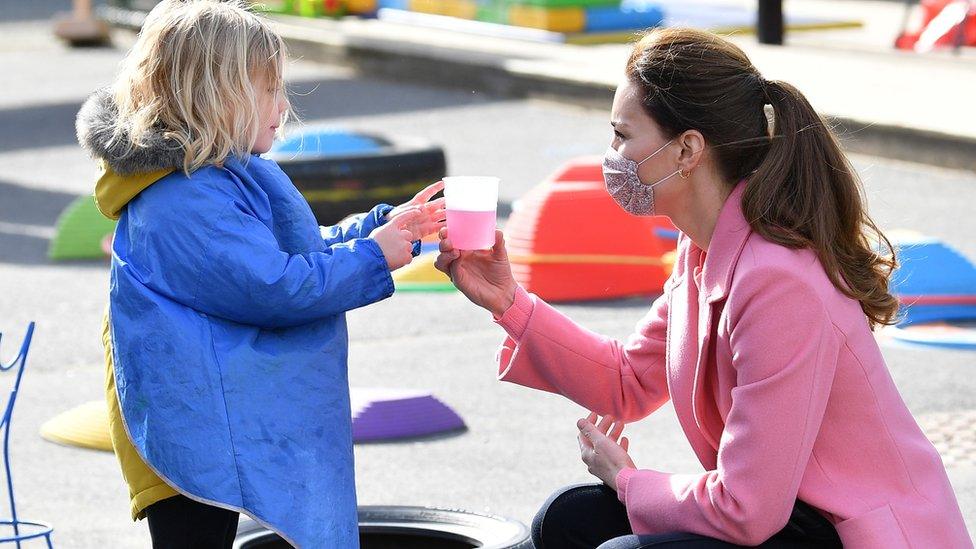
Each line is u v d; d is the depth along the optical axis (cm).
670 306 636
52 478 1004
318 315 627
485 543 772
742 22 3669
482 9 3778
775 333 566
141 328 618
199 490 607
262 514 609
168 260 618
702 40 605
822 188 586
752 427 567
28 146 2641
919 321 1380
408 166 1862
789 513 573
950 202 1959
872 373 582
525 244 1546
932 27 3300
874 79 2753
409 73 3331
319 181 1820
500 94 3089
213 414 611
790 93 599
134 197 637
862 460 583
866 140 2295
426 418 1107
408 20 3991
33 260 1758
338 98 3103
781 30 3300
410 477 1005
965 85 2667
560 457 1048
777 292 570
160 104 622
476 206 652
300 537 613
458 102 3022
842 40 3469
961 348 1306
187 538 650
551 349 689
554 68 2995
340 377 644
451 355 1331
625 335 1378
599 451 634
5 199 2159
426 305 1524
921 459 589
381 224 698
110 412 665
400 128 2702
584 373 693
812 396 567
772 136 596
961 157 2175
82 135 639
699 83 595
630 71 612
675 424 1120
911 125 2234
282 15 4153
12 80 3484
